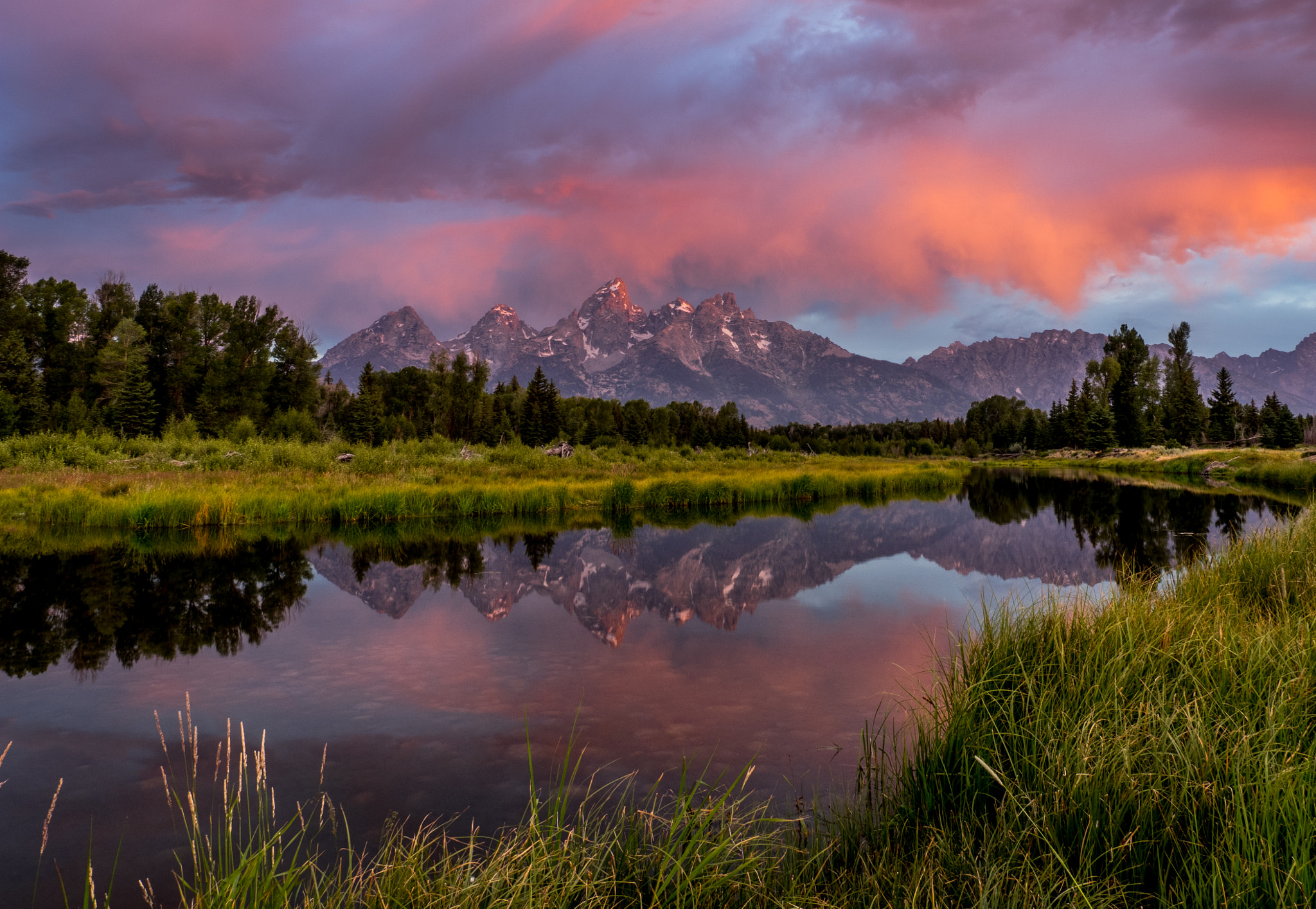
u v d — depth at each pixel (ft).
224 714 20.17
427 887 9.86
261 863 10.40
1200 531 59.06
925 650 26.37
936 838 11.84
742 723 19.20
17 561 43.78
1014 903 9.46
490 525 65.46
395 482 86.69
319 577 40.50
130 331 198.80
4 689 22.18
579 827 13.14
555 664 24.84
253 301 240.32
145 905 11.26
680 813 11.33
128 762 16.94
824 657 25.68
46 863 12.57
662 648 26.84
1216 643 15.92
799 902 10.18
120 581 38.55
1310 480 106.22
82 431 123.95
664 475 118.21
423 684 22.62
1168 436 277.23
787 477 109.70
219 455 109.29
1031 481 139.03
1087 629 17.71
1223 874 9.11
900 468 178.60
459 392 316.60
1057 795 11.37
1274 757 10.93
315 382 253.03
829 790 15.06
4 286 199.52
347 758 17.04
